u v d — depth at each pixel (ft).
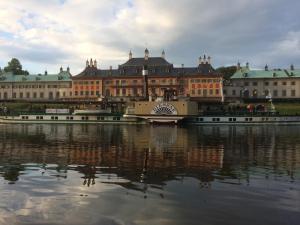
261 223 71.97
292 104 565.12
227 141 208.95
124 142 202.28
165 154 155.02
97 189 94.99
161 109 362.74
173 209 79.71
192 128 312.50
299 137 234.79
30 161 136.77
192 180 105.09
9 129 303.68
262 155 154.20
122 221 73.10
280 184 100.94
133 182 102.63
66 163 132.26
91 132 271.49
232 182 103.04
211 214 76.79
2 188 95.66
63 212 77.71
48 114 395.75
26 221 72.64
